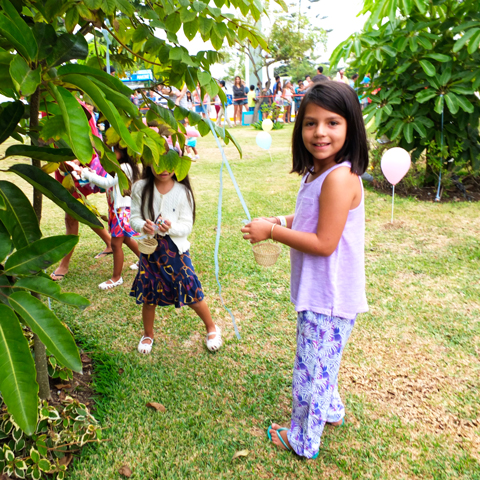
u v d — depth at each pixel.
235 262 3.84
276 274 3.62
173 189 2.42
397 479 1.75
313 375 1.74
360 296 1.71
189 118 1.84
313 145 1.55
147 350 2.59
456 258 3.80
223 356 2.57
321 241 1.58
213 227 4.72
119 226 3.24
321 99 1.49
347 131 1.55
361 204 1.65
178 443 1.93
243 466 1.82
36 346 1.93
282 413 2.13
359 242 1.67
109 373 2.37
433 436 1.96
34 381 1.03
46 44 1.18
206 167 8.15
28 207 1.37
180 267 2.44
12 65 0.98
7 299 1.19
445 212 5.00
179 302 2.46
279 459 1.86
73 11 1.42
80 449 1.88
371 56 5.16
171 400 2.20
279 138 11.95
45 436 1.73
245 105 16.25
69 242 1.31
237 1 1.64
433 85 5.02
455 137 5.48
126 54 2.28
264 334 2.79
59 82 1.27
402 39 4.96
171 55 1.51
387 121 5.62
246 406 2.17
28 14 1.60
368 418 2.08
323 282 1.67
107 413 2.10
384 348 2.60
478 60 5.02
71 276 3.66
